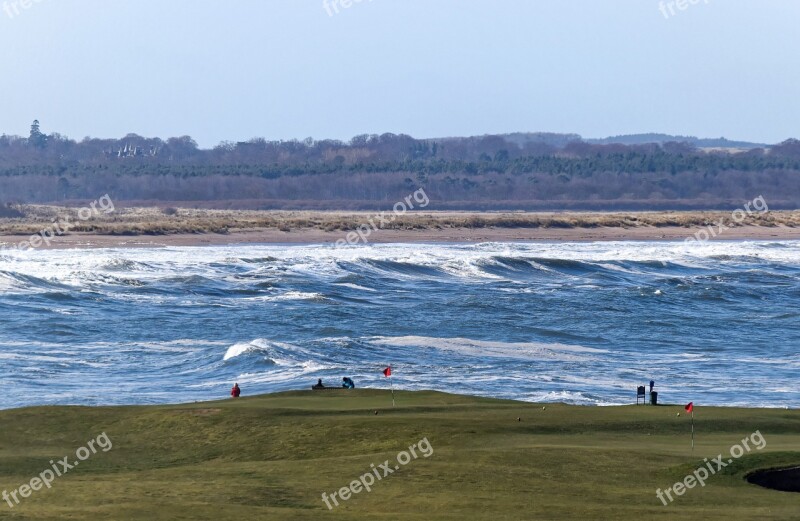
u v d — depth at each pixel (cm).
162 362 11394
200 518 4812
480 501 5097
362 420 6956
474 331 13950
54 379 10300
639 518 4784
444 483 5438
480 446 6272
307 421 6975
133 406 7650
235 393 8850
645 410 7525
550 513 4881
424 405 7719
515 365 11500
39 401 9188
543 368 11350
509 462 5819
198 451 6519
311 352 11756
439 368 11162
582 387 10275
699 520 4734
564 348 12950
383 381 10238
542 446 6216
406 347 12412
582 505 5022
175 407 7531
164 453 6500
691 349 13200
